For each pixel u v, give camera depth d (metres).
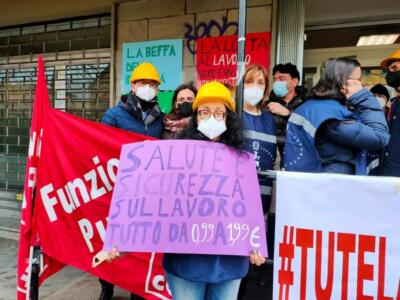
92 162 2.39
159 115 3.07
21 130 5.73
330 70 2.20
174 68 4.54
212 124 1.80
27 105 5.70
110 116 2.99
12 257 3.99
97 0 4.93
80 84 5.31
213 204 1.76
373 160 2.97
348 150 2.15
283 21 4.04
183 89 3.04
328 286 1.93
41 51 5.57
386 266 1.85
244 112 2.68
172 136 2.74
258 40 4.10
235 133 1.85
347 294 1.91
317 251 1.94
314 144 2.12
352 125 2.04
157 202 1.80
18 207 5.67
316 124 2.09
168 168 1.83
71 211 2.42
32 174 2.36
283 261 1.99
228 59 4.25
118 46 4.85
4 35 5.84
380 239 1.86
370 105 2.18
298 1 3.98
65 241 2.41
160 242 1.75
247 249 1.73
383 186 1.85
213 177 1.79
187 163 1.82
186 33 4.47
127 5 4.76
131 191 1.84
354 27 4.15
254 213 1.78
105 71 5.12
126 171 1.89
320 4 4.10
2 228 4.97
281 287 2.00
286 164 2.32
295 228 1.97
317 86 2.22
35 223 2.37
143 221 1.79
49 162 2.39
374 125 2.12
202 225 1.74
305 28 4.30
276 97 3.13
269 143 2.75
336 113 2.07
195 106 1.85
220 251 1.71
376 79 4.11
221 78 4.29
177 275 1.77
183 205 1.77
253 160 1.86
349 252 1.90
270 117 2.83
